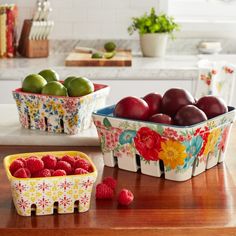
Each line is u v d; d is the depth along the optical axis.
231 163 1.93
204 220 1.47
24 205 1.48
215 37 4.56
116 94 3.77
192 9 4.65
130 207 1.55
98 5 4.41
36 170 1.53
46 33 4.20
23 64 3.89
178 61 4.10
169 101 1.86
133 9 4.42
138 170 1.84
